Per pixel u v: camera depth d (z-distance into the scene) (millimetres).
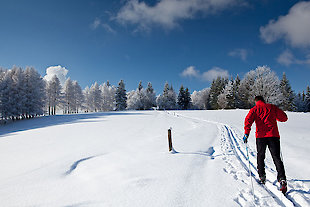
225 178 3254
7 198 2729
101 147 6777
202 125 14297
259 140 3037
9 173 4199
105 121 20281
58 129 14609
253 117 3166
